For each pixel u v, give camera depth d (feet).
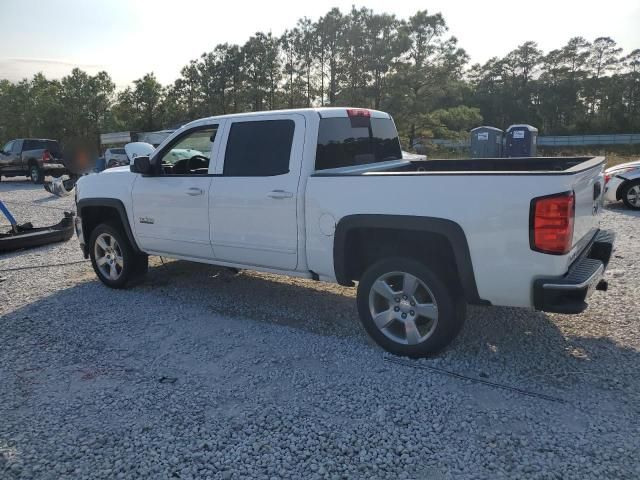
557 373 12.03
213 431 10.07
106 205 19.01
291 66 134.72
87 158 57.31
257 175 15.06
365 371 12.43
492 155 69.51
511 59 286.46
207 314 16.78
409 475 8.70
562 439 9.49
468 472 8.71
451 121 156.87
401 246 13.60
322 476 8.73
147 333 15.24
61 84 163.73
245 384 11.94
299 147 14.35
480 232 11.56
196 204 16.47
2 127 188.03
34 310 17.52
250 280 20.63
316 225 13.87
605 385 11.39
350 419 10.39
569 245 11.03
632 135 197.57
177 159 19.04
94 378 12.47
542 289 11.12
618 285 18.10
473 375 12.07
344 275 13.74
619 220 30.83
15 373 12.85
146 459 9.28
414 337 12.90
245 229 15.42
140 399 11.38
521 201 11.07
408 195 12.32
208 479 8.73
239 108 146.82
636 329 14.25
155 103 163.32
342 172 14.40
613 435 9.56
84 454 9.48
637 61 281.54
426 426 10.05
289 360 13.16
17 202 48.32
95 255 20.07
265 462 9.14
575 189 11.35
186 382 12.13
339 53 116.37
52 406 11.20
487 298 11.91
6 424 10.54
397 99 102.32
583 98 282.36
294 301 17.97
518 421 10.14
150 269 22.59
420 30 106.11
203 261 17.24
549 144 202.08
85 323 16.16
